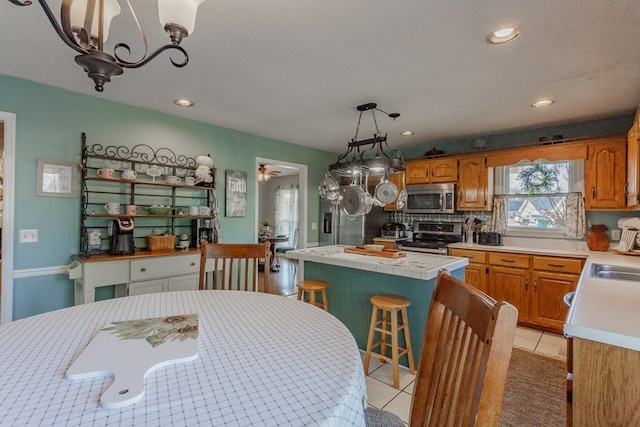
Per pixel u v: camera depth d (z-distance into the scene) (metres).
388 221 5.04
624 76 2.26
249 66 2.18
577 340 1.12
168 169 3.30
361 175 2.94
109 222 2.83
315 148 4.97
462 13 1.58
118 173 2.96
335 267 2.94
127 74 2.33
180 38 1.06
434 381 0.95
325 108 3.03
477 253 3.63
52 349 0.98
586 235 3.43
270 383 0.81
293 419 0.68
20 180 2.46
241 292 1.72
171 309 1.41
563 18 1.61
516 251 3.38
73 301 2.70
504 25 1.68
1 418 0.66
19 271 2.46
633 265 2.34
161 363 0.89
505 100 2.76
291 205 8.58
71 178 2.69
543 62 2.08
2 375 0.83
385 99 2.78
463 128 3.68
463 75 2.28
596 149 3.12
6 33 1.80
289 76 2.33
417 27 1.71
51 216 2.60
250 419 0.67
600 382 1.08
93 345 1.00
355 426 0.77
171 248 3.13
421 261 2.51
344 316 2.87
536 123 3.45
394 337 2.18
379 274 2.62
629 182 2.66
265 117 3.35
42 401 0.72
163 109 3.13
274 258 6.70
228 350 1.01
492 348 0.64
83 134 2.72
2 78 2.38
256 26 1.71
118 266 2.62
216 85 2.52
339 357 0.97
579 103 2.81
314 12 1.59
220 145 3.73
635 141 2.38
